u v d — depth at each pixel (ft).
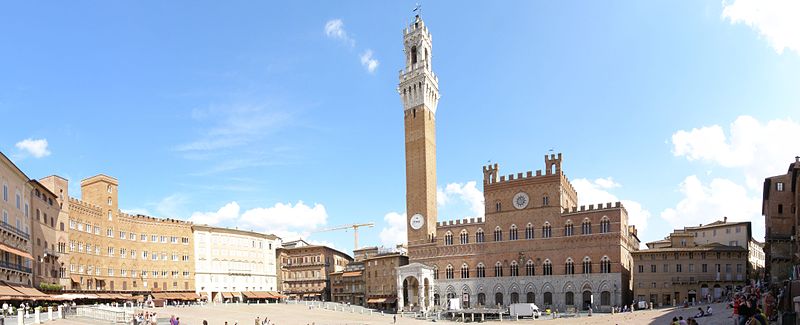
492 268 489.26
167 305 461.78
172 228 545.44
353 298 579.89
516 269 478.59
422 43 568.00
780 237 375.04
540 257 469.98
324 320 384.88
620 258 436.76
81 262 444.14
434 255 519.19
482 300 488.44
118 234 495.82
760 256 603.67
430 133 563.07
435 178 564.30
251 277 603.67
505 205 492.95
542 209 475.72
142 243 518.78
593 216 453.17
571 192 520.01
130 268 502.38
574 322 349.20
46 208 393.91
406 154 558.56
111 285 478.59
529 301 468.34
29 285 353.51
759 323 136.56
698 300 418.92
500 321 392.06
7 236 319.47
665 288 428.97
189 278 549.54
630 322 307.78
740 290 386.73
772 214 380.58
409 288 518.37
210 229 574.97
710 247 433.48
